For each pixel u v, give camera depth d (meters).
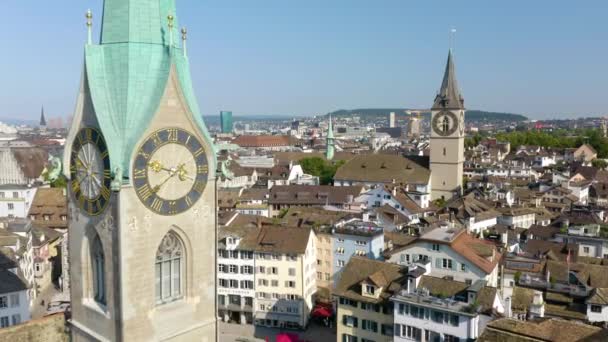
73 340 34.56
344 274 89.31
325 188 185.12
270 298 114.56
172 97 31.47
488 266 84.81
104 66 31.41
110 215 30.31
